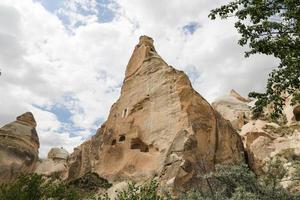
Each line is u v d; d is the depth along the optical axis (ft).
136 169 113.29
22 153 145.69
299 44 36.22
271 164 65.10
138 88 139.13
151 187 40.50
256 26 38.60
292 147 137.59
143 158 115.44
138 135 123.75
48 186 63.67
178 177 90.07
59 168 221.66
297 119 162.20
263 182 62.08
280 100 38.93
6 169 133.18
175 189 86.38
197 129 110.93
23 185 61.67
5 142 144.05
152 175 105.81
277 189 60.44
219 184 67.56
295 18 36.04
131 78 147.02
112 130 136.56
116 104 144.97
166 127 116.98
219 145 115.75
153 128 120.98
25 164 144.15
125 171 115.03
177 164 93.86
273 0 37.88
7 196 59.41
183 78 125.49
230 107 223.10
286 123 162.20
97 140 161.38
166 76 131.23
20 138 151.74
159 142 115.34
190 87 122.62
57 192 63.77
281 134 150.82
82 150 179.52
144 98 132.26
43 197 62.13
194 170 94.02
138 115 130.11
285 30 37.29
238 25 39.47
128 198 39.40
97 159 141.28
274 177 60.95
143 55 147.95
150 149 117.19
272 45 36.88
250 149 140.15
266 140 144.36
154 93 130.11
